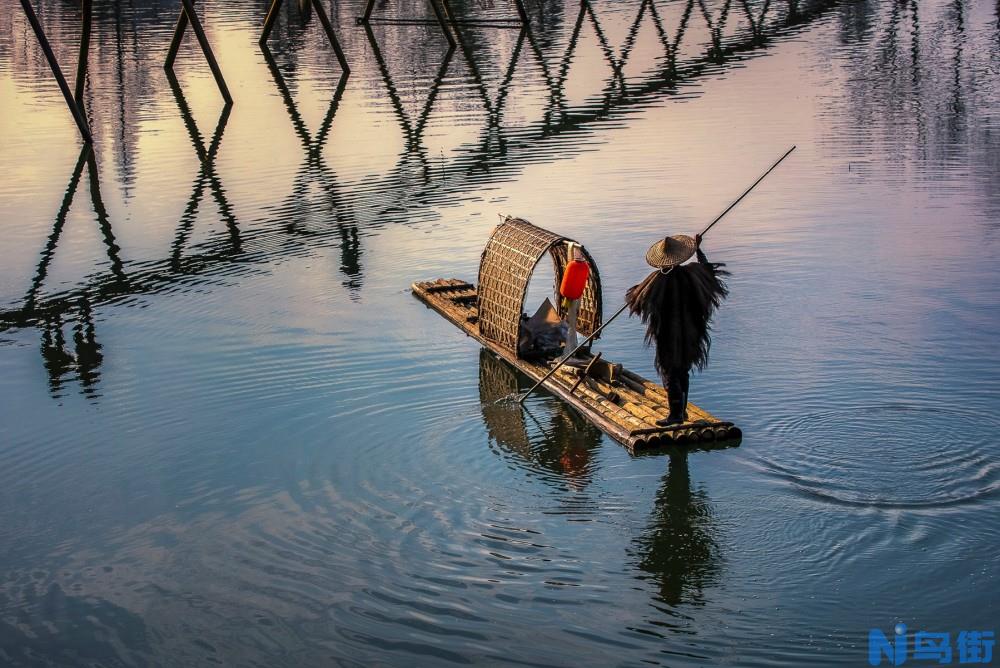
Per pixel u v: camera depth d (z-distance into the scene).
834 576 8.75
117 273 17.95
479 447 11.48
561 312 14.49
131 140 27.88
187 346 14.59
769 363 12.91
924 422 11.19
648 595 8.63
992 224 17.94
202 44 31.67
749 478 10.41
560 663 7.83
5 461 11.48
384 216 20.56
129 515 10.24
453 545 9.48
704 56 37.41
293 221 20.52
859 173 21.67
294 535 9.73
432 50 41.25
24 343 14.99
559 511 10.04
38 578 9.23
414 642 8.12
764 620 8.26
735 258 16.89
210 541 9.70
